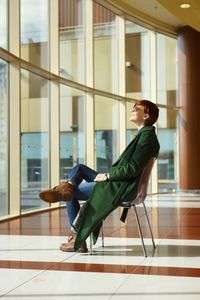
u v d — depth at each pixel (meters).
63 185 4.30
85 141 11.16
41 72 8.91
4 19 7.95
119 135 12.52
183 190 14.02
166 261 4.07
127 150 4.35
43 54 9.41
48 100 9.59
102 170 11.90
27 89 9.05
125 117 12.55
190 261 4.07
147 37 13.66
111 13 12.25
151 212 8.32
